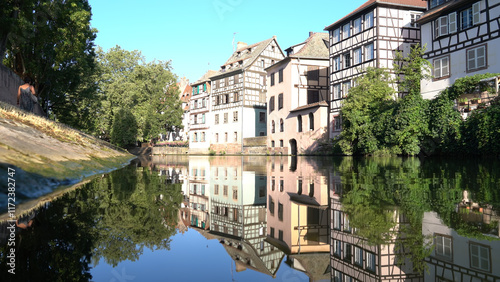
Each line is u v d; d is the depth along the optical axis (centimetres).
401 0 2527
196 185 657
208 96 5019
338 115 2822
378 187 523
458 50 1881
